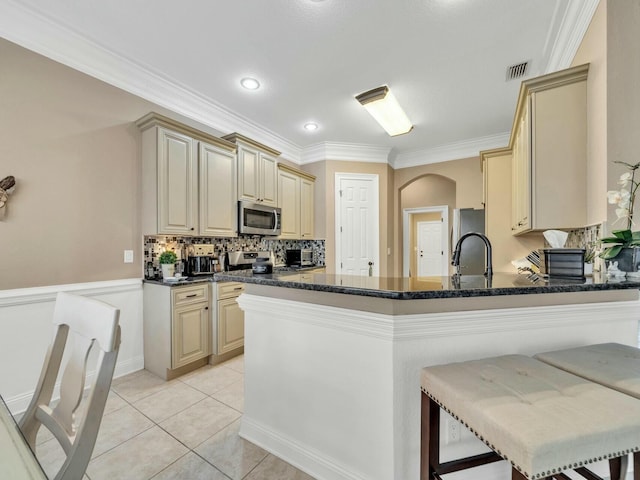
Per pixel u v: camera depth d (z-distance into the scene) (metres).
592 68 1.70
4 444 0.63
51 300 2.07
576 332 1.32
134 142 2.56
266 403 1.61
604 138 1.57
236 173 3.22
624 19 1.51
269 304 1.56
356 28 2.05
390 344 1.18
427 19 1.97
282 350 1.54
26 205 1.97
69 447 0.80
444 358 1.21
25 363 1.96
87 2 1.83
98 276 2.33
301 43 2.20
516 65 2.47
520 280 1.38
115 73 2.42
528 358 1.11
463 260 3.84
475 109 3.24
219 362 2.81
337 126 3.72
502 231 3.24
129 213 2.53
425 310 1.20
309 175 4.41
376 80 2.69
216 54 2.33
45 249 2.05
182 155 2.67
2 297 1.85
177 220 2.62
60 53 2.11
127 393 2.20
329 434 1.37
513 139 2.78
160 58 2.38
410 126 3.57
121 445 1.62
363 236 4.53
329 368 1.36
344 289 1.17
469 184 4.33
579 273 1.48
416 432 1.20
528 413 0.76
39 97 2.03
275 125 3.69
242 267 3.48
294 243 4.69
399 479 1.18
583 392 0.86
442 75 2.61
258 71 2.56
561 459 0.68
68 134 2.17
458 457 1.23
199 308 2.65
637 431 0.74
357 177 4.52
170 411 1.96
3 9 1.85
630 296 1.37
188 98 2.93
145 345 2.61
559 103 1.83
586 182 1.77
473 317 1.21
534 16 1.94
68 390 0.86
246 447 1.61
